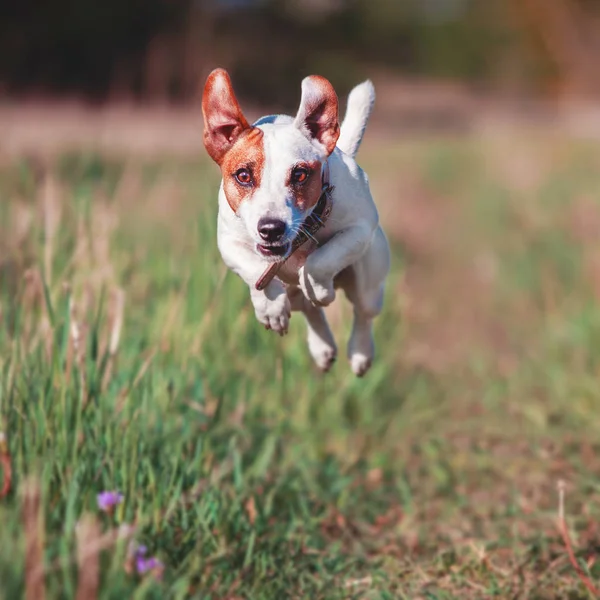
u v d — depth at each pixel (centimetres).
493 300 1132
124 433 449
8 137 1609
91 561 350
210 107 394
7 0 3209
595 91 4262
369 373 726
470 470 651
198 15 3353
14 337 462
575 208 1532
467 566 498
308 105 396
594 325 877
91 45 3259
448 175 2025
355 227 427
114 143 1677
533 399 788
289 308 429
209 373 601
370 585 478
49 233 570
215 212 663
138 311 679
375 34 4422
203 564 438
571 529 543
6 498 394
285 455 610
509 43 4469
